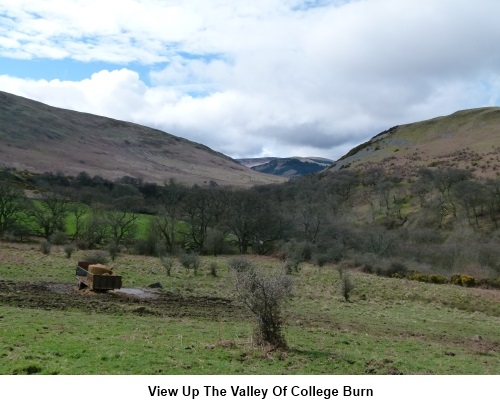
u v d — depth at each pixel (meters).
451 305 44.75
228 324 23.73
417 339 24.97
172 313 25.86
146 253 69.88
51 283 33.66
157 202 108.50
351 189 138.38
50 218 77.00
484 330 31.25
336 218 97.50
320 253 72.69
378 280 54.12
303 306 34.12
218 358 15.74
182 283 40.88
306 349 18.48
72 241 73.00
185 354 15.84
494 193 96.81
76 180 146.62
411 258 71.81
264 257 74.75
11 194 79.81
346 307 35.81
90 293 30.33
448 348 22.86
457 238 83.75
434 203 105.94
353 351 18.98
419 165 158.62
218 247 80.75
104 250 64.75
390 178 137.75
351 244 80.69
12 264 41.97
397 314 34.97
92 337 17.22
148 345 16.56
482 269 66.12
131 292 32.81
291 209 100.69
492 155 150.88
